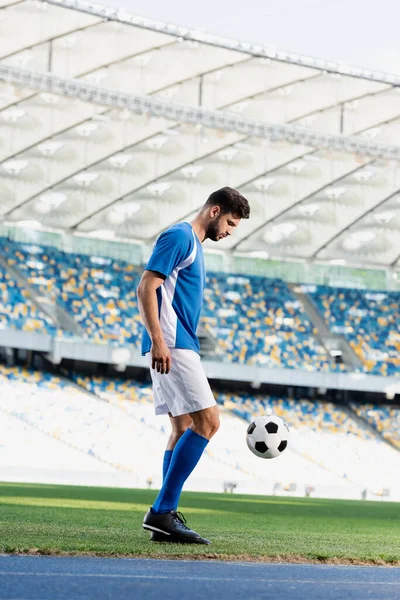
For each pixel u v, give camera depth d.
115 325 50.97
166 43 37.84
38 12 35.62
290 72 40.09
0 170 43.44
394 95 41.53
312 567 6.30
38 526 9.58
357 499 37.72
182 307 7.48
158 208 48.38
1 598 3.90
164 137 42.78
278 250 54.19
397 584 5.38
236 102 41.88
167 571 5.39
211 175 45.91
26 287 49.97
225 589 4.63
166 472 7.80
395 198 47.75
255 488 40.16
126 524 11.04
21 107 39.50
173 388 7.51
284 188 47.16
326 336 54.94
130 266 53.91
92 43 37.44
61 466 40.12
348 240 52.56
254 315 54.53
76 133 41.44
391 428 52.25
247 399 51.69
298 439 48.88
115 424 44.81
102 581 4.69
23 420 42.53
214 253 55.47
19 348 47.94
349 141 43.56
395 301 57.34
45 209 47.91
